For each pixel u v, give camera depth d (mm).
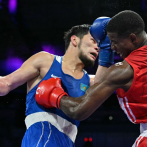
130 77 1596
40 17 8188
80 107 1665
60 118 2109
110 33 1728
